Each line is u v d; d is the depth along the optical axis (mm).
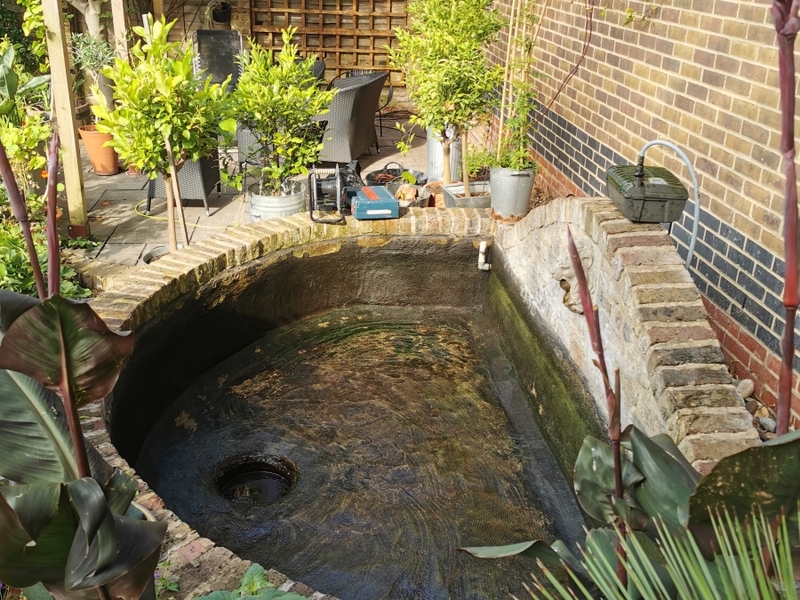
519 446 4516
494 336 5648
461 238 5785
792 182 1024
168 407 4676
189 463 4277
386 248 5762
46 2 5684
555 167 6570
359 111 8141
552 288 4609
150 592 1497
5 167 1189
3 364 1160
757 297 3717
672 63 4492
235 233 5363
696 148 4266
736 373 3896
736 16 3859
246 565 2412
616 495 1328
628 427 1390
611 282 3775
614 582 1373
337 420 4691
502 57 8359
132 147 5242
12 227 5336
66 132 5961
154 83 5164
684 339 3359
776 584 1583
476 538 3799
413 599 3420
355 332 5664
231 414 4707
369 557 3652
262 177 6070
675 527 1330
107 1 8883
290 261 5484
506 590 3469
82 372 1193
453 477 4234
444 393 5000
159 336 4488
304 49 11531
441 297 5977
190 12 10992
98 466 1389
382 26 11453
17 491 1223
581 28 5863
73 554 1238
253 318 5352
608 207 4051
